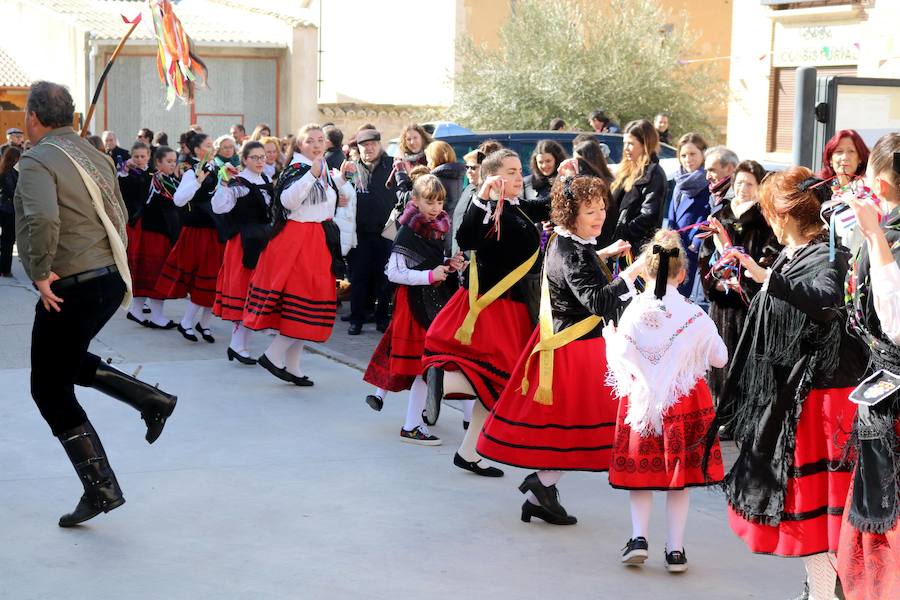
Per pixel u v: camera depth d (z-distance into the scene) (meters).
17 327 10.13
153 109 25.06
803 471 3.92
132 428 6.66
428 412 5.85
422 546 4.86
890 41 16.81
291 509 5.30
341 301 11.62
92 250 4.91
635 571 4.62
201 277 9.57
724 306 6.45
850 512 3.70
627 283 4.67
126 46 24.48
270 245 7.68
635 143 7.47
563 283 4.86
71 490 5.48
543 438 4.91
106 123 24.67
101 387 5.17
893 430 3.63
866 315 3.69
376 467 6.01
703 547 4.92
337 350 9.45
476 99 22.03
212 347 9.43
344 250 9.62
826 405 3.90
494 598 4.32
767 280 3.87
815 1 18.44
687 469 4.56
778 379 3.98
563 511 5.16
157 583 4.39
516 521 5.21
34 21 27.47
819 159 7.57
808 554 3.92
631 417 4.53
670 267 4.60
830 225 3.91
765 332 4.01
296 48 25.20
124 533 4.93
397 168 9.74
